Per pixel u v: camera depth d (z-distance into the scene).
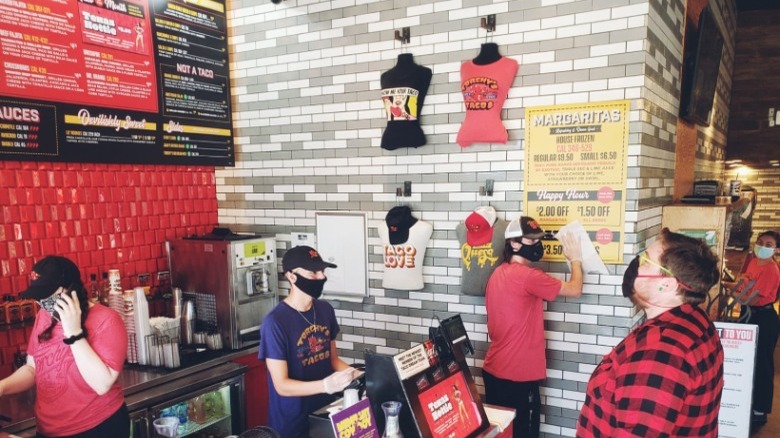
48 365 2.22
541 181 3.29
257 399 3.65
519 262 3.06
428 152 3.66
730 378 3.12
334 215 4.06
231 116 4.39
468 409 2.07
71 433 2.22
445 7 3.50
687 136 4.60
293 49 4.11
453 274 3.64
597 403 1.59
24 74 2.97
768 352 4.19
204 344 3.50
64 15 3.14
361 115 3.89
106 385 2.21
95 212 3.50
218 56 4.20
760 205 7.82
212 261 3.62
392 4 3.68
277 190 4.30
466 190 3.55
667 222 3.76
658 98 3.37
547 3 3.19
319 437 2.07
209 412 3.44
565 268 3.28
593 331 3.22
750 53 7.66
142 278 3.80
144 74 3.62
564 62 3.18
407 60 3.58
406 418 1.90
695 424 1.46
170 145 3.84
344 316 4.12
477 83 3.31
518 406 2.99
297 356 2.46
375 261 3.95
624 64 3.02
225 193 4.54
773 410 4.54
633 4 2.97
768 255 4.18
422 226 3.63
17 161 3.04
